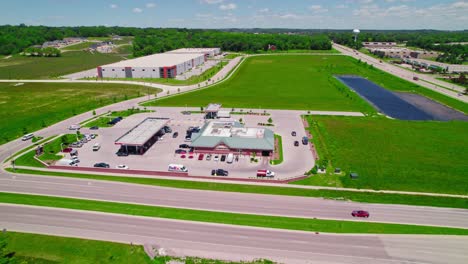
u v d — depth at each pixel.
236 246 45.69
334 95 139.50
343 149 81.69
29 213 53.81
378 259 43.41
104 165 72.00
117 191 61.19
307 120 105.38
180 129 97.38
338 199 58.53
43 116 109.88
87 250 44.91
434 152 80.19
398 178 67.19
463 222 51.78
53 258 43.41
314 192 61.31
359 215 52.88
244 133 84.56
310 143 86.06
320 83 165.50
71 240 47.03
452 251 45.03
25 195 59.56
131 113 113.25
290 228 49.62
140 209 54.66
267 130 86.38
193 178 67.31
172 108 119.31
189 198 58.59
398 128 97.62
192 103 125.81
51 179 66.19
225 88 152.88
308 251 44.75
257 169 71.69
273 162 74.50
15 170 70.62
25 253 44.28
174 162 75.19
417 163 74.06
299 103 125.94
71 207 55.41
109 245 45.97
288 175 68.50
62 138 84.12
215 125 90.88
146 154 79.75
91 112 115.31
